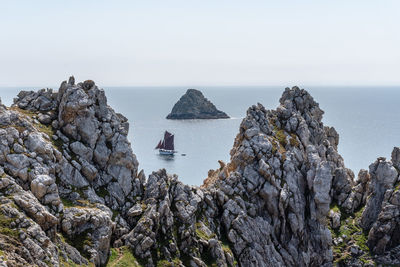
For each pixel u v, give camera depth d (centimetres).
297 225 7538
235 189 7500
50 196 5359
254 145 7869
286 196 7500
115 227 6050
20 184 5366
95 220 5522
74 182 6056
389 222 7831
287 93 9519
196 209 6812
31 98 6844
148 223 6084
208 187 7781
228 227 7150
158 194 6612
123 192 6688
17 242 4456
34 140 5797
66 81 6844
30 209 4856
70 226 5328
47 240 4697
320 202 7681
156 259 5972
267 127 8419
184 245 6356
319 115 9731
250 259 7012
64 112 6494
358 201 8625
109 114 6931
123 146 6806
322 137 9362
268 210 7619
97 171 6438
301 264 7488
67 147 6331
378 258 7788
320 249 7762
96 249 5397
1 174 5241
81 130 6525
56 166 5897
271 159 7788
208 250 6550
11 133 5688
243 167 7825
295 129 8762
